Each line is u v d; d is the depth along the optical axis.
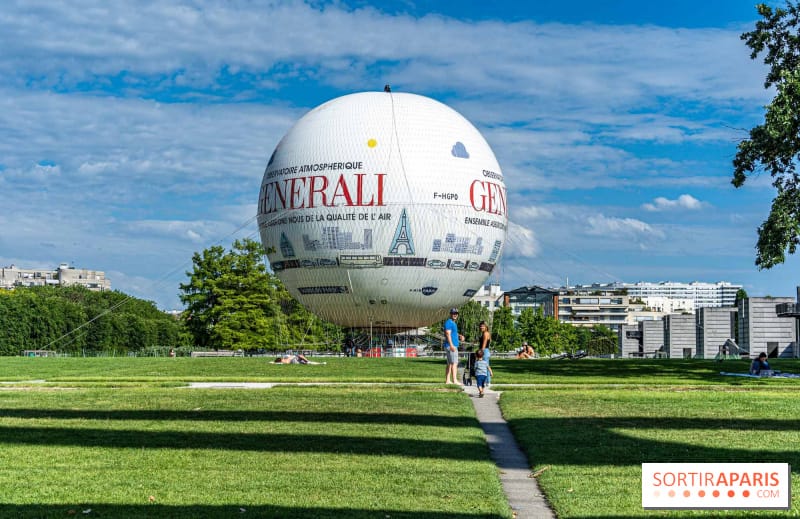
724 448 16.77
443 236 77.81
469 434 19.12
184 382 34.19
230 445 17.38
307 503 12.70
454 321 33.88
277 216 79.31
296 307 114.19
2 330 108.25
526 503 13.27
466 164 79.50
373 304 80.81
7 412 22.80
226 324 97.56
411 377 37.91
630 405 24.22
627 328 134.00
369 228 76.50
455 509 12.46
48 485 13.73
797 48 42.47
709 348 98.06
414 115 79.62
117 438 18.25
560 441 17.86
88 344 122.69
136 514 12.00
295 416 21.88
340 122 78.56
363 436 18.56
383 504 12.68
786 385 32.31
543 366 50.19
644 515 12.15
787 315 80.31
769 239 40.34
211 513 12.09
